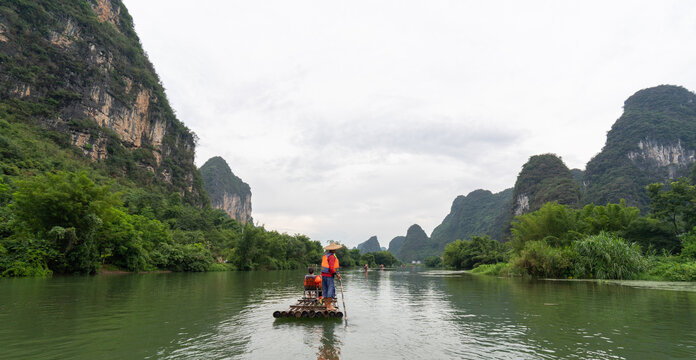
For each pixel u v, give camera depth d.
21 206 23.83
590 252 25.59
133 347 5.57
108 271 29.38
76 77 78.44
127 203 56.38
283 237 72.19
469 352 5.41
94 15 90.75
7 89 67.75
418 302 12.55
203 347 5.59
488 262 68.44
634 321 8.17
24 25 74.00
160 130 103.69
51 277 22.03
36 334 6.45
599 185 142.50
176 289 16.06
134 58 101.25
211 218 79.75
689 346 5.80
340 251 110.00
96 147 77.31
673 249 30.88
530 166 165.62
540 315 9.20
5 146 50.06
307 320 8.27
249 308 10.24
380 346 5.74
